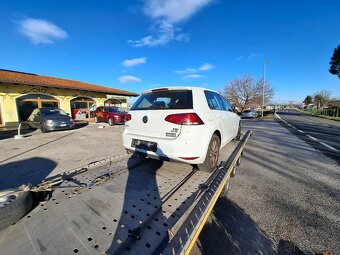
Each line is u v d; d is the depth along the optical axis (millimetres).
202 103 3002
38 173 4188
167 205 1854
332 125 16266
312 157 5500
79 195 2016
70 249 1329
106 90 18922
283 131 11531
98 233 1474
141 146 3074
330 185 3549
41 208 1789
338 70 29328
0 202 1650
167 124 2760
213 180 2502
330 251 1950
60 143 7453
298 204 2863
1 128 11938
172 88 3041
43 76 18375
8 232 1488
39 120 10688
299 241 2096
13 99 12586
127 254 1274
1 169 4441
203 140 2768
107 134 9773
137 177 2547
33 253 1302
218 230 2270
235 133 5121
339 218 2520
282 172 4230
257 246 2021
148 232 1475
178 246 1332
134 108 3281
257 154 5809
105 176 2465
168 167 3004
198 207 1817
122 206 1832
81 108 17438
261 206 2797
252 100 36594
